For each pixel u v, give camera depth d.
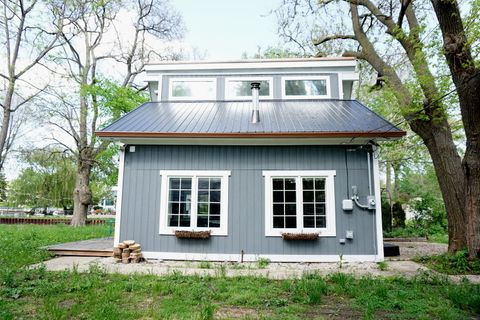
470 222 7.53
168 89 11.91
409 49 9.39
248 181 8.70
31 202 29.92
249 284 5.73
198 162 8.83
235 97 11.75
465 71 7.16
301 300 4.88
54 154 21.47
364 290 5.32
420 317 4.05
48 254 8.77
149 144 8.95
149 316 4.11
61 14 18.69
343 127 8.38
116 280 5.91
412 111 8.41
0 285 5.48
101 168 20.67
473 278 6.39
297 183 8.62
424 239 14.28
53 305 4.33
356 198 8.39
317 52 15.55
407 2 8.72
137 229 8.62
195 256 8.43
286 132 8.12
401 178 22.22
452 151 8.74
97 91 17.55
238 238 8.45
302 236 8.18
